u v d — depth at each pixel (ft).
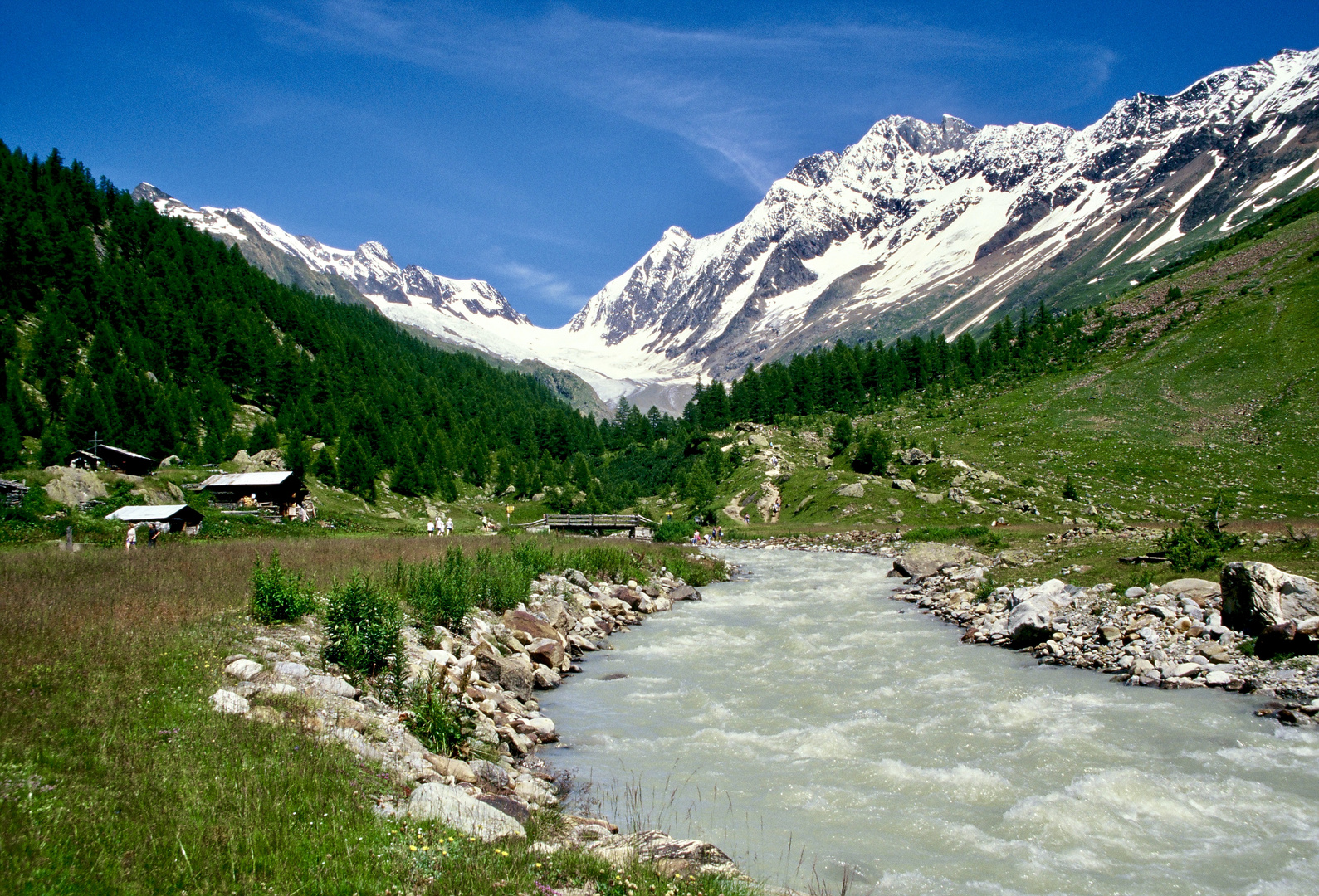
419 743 47.50
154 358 420.77
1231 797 45.14
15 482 206.90
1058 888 35.35
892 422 450.71
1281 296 416.26
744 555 235.40
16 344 366.84
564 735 61.36
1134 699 66.69
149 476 269.64
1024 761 52.29
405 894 27.12
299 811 32.09
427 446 438.40
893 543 238.89
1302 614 71.20
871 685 74.69
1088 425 354.13
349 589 61.31
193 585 81.30
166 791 31.76
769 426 462.60
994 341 577.02
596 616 112.37
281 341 574.97
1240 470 275.18
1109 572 106.73
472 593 92.73
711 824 43.24
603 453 620.49
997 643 93.45
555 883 30.22
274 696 46.75
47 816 28.17
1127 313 515.91
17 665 44.62
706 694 73.92
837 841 40.81
